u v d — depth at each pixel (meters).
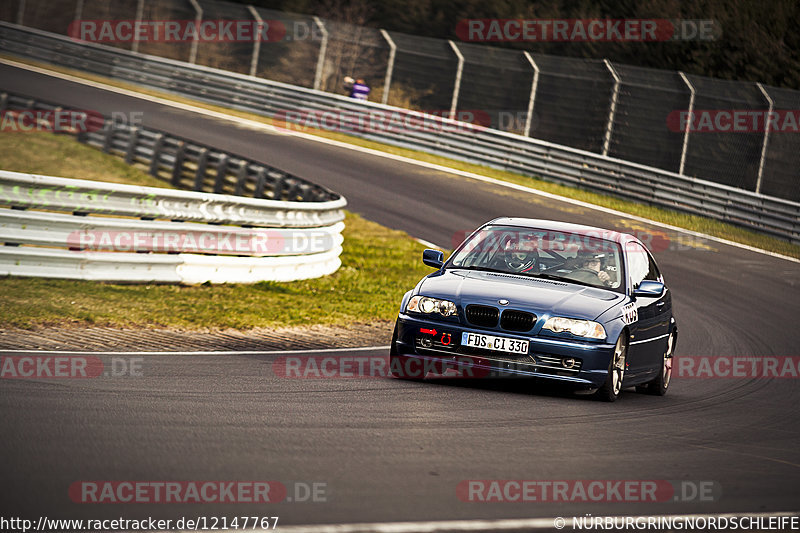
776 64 121.88
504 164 101.94
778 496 19.44
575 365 27.89
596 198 93.75
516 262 31.50
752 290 64.56
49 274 40.97
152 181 80.81
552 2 149.62
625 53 135.62
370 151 103.12
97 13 147.50
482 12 157.12
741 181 102.44
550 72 110.69
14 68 125.62
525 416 25.12
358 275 57.75
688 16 131.50
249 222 49.47
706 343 47.34
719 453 23.25
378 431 21.66
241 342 35.25
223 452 18.52
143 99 116.69
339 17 166.50
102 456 17.45
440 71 118.38
